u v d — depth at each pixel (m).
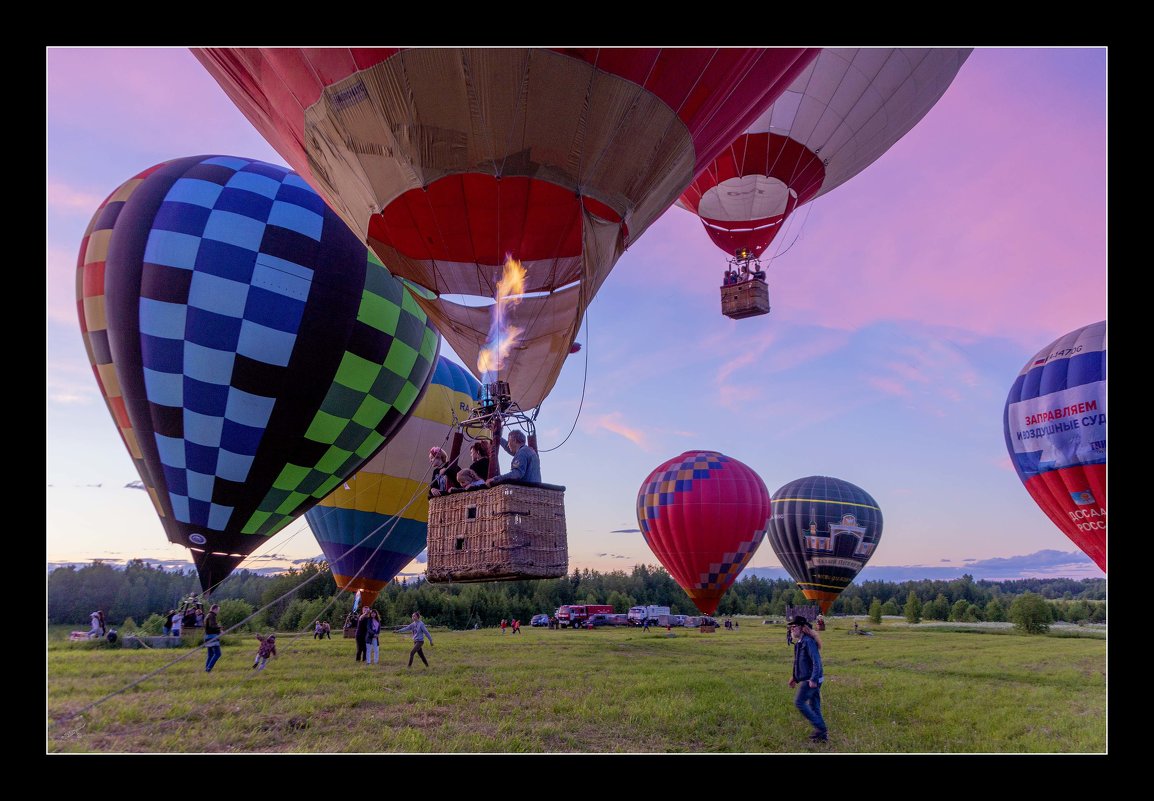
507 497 5.21
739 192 15.39
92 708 7.40
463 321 7.71
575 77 6.26
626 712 7.95
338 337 14.85
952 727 7.53
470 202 6.75
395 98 6.30
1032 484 18.61
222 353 13.90
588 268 6.98
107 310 13.99
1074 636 31.03
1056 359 18.41
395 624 55.56
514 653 16.61
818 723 6.86
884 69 13.49
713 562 29.28
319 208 15.16
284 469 14.83
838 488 34.41
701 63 6.66
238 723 6.99
